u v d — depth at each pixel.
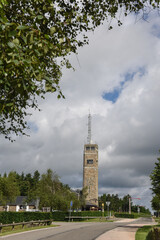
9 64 3.49
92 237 17.81
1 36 3.40
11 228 23.38
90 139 112.38
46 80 4.30
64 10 5.86
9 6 4.53
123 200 162.00
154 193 25.66
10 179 47.56
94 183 104.81
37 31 3.90
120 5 6.78
